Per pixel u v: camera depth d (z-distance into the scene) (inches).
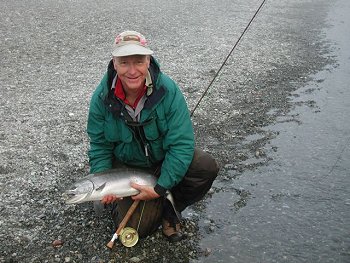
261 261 87.6
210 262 86.8
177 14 354.6
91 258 86.4
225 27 314.3
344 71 220.7
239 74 209.3
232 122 155.3
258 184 116.3
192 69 213.6
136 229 88.4
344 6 422.3
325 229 97.7
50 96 175.9
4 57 229.8
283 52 254.5
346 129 151.2
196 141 140.4
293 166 126.0
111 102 78.7
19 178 114.3
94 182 77.3
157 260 86.5
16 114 157.1
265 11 388.2
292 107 171.5
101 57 232.4
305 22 347.3
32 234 92.9
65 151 130.0
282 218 101.7
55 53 239.0
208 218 101.0
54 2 380.2
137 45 73.4
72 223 96.0
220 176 120.0
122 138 82.0
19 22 303.0
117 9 362.9
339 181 118.0
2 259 86.0
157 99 77.2
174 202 89.4
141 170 83.1
